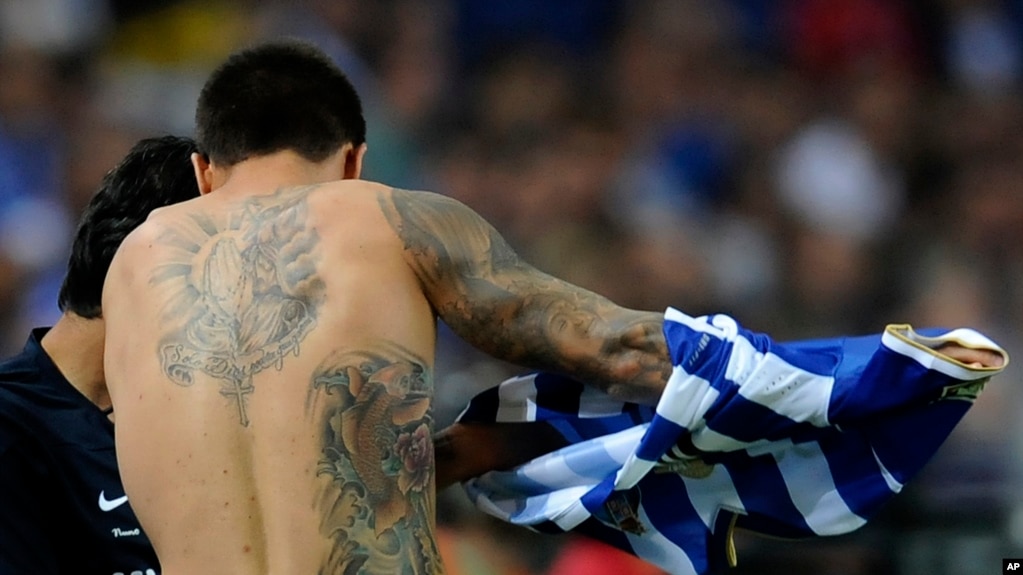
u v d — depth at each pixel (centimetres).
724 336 1062
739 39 3566
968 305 2683
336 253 1043
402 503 1005
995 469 1756
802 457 1098
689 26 3522
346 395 1007
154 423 1027
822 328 2716
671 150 3247
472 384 1912
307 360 1011
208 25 3347
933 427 1070
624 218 2956
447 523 1647
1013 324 2672
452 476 1181
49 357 1208
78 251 1204
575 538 1702
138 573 1184
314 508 988
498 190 3028
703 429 1065
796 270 2873
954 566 1490
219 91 1128
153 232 1089
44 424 1185
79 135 3072
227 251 1064
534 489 1164
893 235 2994
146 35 3350
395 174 3061
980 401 2089
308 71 1134
